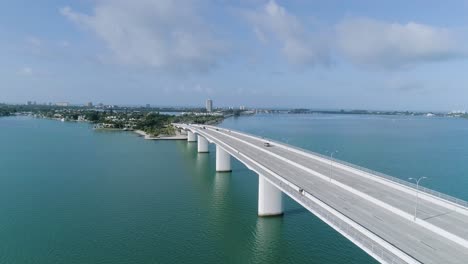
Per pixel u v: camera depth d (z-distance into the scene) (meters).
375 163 125.62
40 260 52.25
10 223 65.88
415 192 52.12
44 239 59.09
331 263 51.12
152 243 57.94
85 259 52.56
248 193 86.38
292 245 56.84
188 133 192.12
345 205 46.69
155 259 52.78
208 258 53.09
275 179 61.22
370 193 52.00
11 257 53.09
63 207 75.00
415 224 40.22
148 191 88.00
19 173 106.62
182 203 78.19
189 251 55.28
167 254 54.31
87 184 94.38
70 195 83.94
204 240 58.94
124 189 89.62
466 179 103.25
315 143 181.00
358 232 37.75
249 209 73.62
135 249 55.78
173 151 158.25
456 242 35.38
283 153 93.62
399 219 41.84
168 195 84.56
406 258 31.28
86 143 183.12
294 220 66.50
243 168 117.62
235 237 60.03
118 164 124.06
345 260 51.81
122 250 55.47
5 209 73.31
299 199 48.72
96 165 121.56
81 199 80.75
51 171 110.19
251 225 64.75
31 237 59.91
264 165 74.69
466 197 86.12
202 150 153.12
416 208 43.78
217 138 129.38
